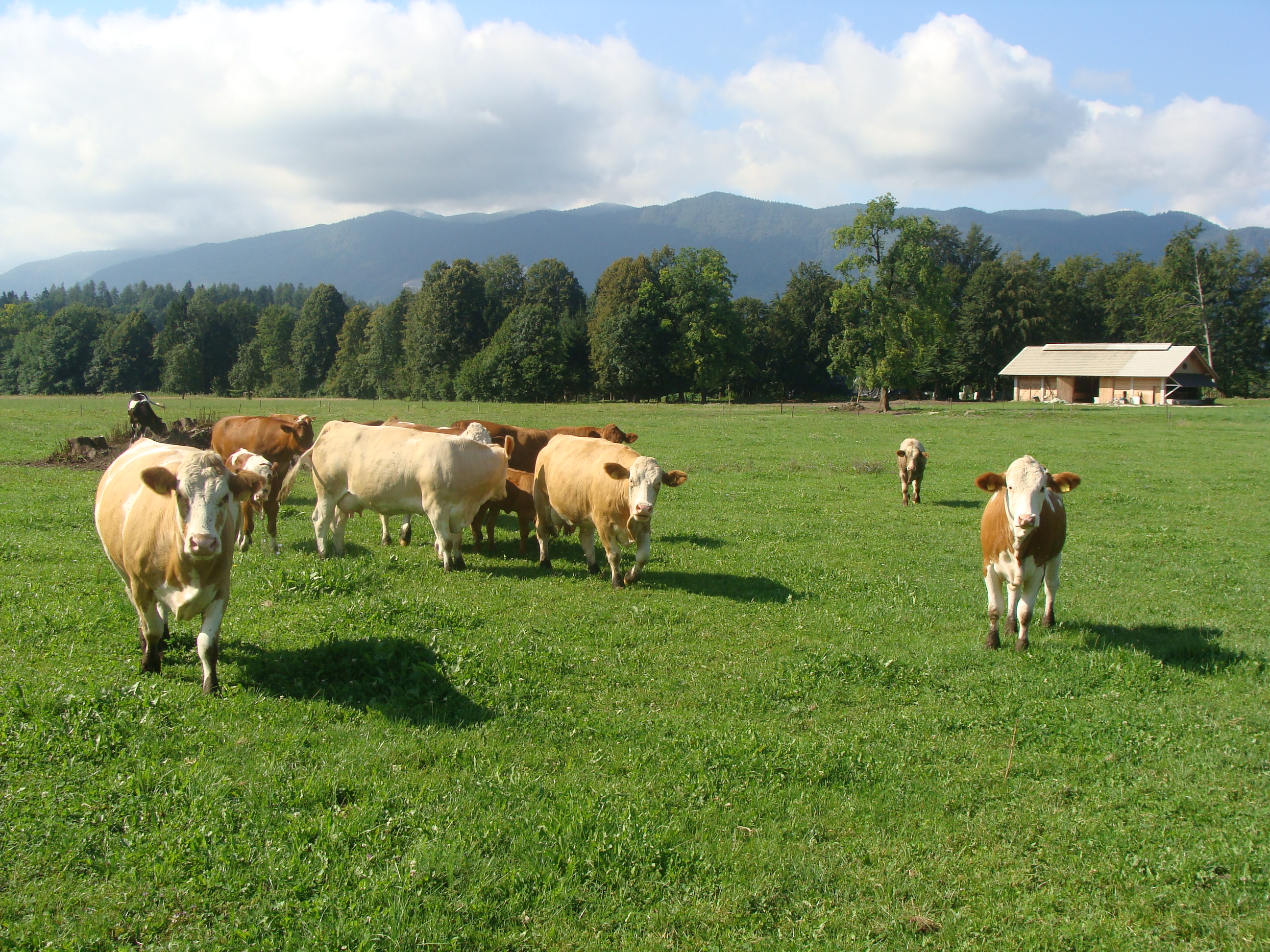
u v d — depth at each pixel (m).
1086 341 101.25
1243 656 8.50
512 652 7.77
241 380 110.31
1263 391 82.94
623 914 4.26
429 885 4.28
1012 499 8.23
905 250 58.78
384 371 94.19
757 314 100.75
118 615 8.12
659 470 10.37
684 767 5.83
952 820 5.38
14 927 3.78
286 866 4.33
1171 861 4.93
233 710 6.15
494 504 12.73
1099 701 7.38
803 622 9.57
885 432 39.44
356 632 7.96
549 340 77.00
